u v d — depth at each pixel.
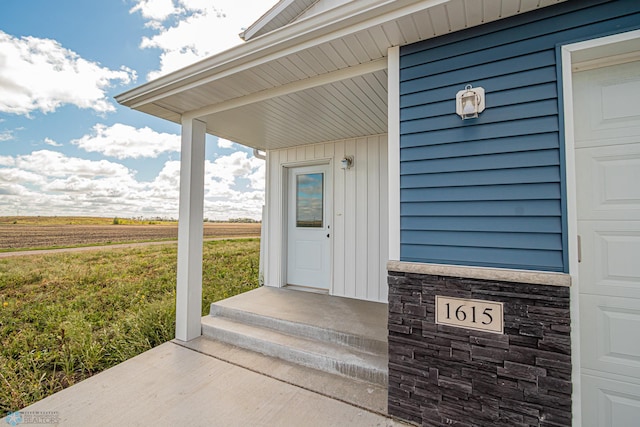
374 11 1.62
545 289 1.45
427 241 1.78
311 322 2.90
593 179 1.60
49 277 4.19
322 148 4.32
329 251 4.27
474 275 1.60
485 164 1.64
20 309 3.64
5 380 2.31
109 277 4.75
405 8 1.57
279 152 4.72
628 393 1.51
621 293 1.54
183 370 2.43
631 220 1.52
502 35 1.62
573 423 1.39
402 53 1.89
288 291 4.34
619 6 1.38
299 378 2.30
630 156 1.53
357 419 1.81
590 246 1.60
